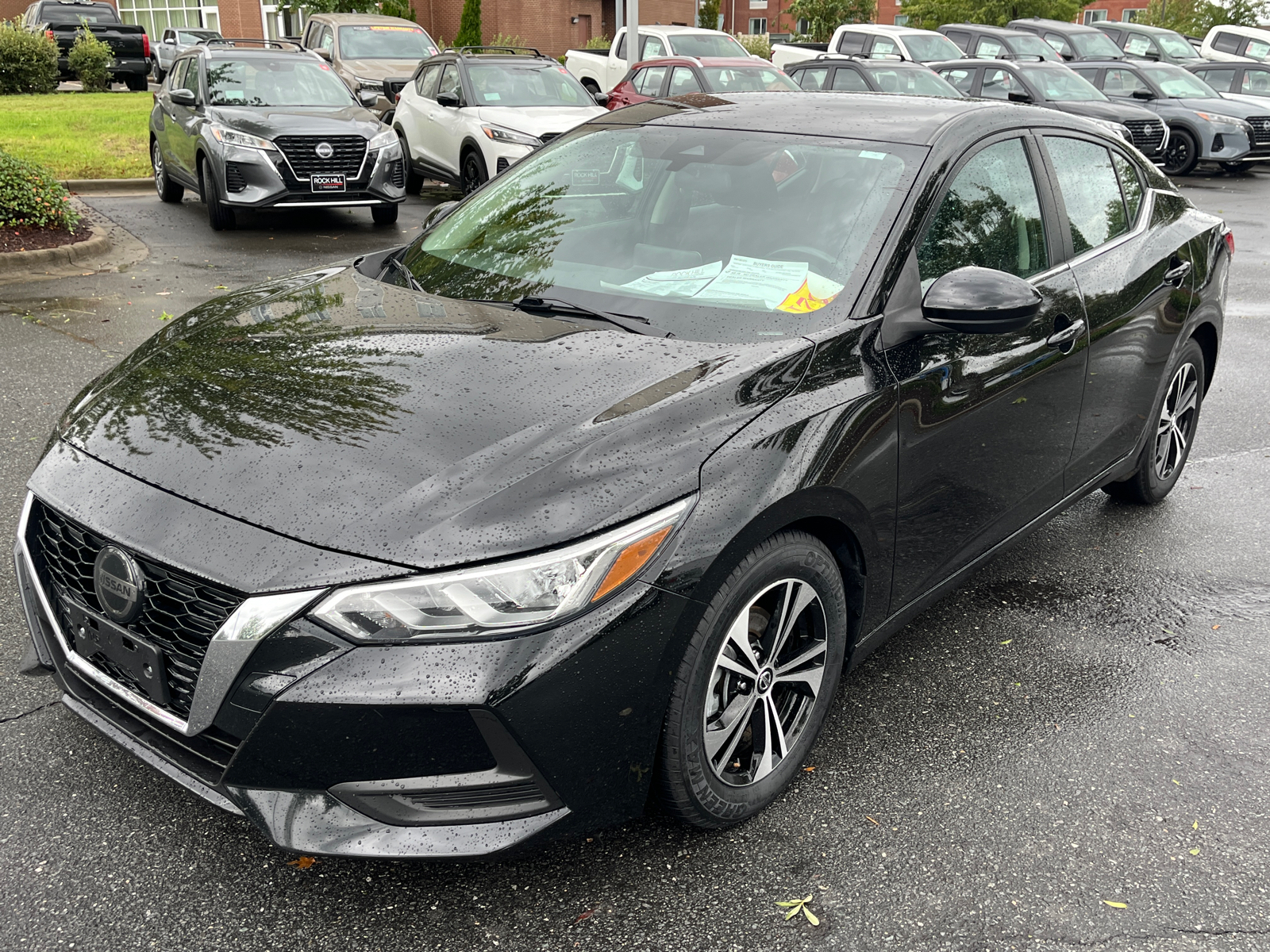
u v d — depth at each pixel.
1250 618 3.89
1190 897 2.50
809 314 2.86
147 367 2.80
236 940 2.25
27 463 4.56
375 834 2.15
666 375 2.57
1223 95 19.09
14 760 2.77
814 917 2.38
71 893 2.35
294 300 3.18
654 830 2.64
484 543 2.10
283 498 2.19
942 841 2.65
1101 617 3.87
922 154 3.19
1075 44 23.11
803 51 21.11
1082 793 2.87
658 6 41.97
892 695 3.31
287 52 11.57
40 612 2.57
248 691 2.08
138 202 11.86
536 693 2.10
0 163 8.74
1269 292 9.45
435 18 39.41
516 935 2.30
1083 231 3.82
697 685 2.38
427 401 2.45
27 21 26.08
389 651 2.05
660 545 2.24
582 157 3.67
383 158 10.47
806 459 2.51
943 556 3.20
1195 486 5.17
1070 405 3.65
